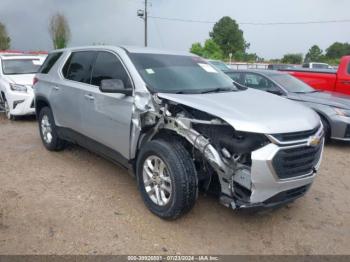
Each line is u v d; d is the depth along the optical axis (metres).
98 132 4.59
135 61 4.29
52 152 6.02
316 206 4.25
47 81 5.75
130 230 3.57
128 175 5.01
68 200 4.19
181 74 4.42
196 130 3.51
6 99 8.74
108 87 3.89
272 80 7.77
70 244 3.31
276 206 3.37
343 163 5.93
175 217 3.62
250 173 3.17
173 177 3.46
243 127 3.14
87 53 5.07
